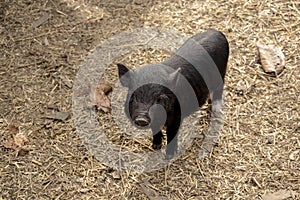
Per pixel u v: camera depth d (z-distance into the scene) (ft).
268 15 23.31
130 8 24.18
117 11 24.09
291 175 17.71
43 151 18.76
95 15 23.95
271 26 22.88
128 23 23.56
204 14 23.63
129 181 17.79
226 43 19.38
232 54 21.77
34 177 18.01
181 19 23.52
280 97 20.12
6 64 21.91
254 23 23.03
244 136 18.95
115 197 17.38
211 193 17.39
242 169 18.01
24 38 23.00
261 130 19.10
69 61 21.99
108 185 17.70
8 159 18.52
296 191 17.28
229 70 21.13
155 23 23.47
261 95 20.22
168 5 24.18
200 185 17.62
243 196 17.26
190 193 17.42
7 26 23.54
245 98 20.15
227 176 17.85
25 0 24.59
